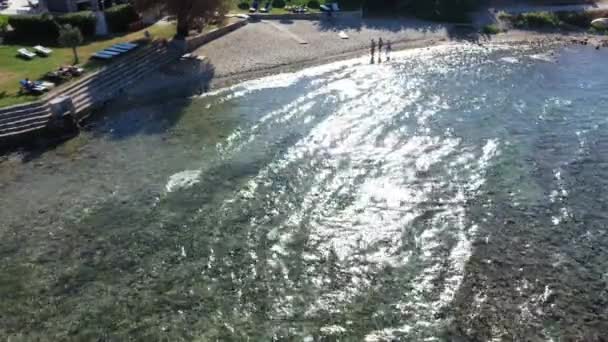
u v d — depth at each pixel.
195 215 31.47
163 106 45.31
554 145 39.91
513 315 25.06
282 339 23.80
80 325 24.38
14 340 23.59
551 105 46.84
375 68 55.72
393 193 33.94
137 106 45.06
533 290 26.52
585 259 28.66
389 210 32.34
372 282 26.98
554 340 23.77
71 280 26.89
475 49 62.81
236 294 26.17
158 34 58.41
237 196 33.22
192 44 57.47
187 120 42.91
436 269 27.83
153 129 41.34
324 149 38.81
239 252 28.80
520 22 71.62
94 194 33.28
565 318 24.97
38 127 39.00
